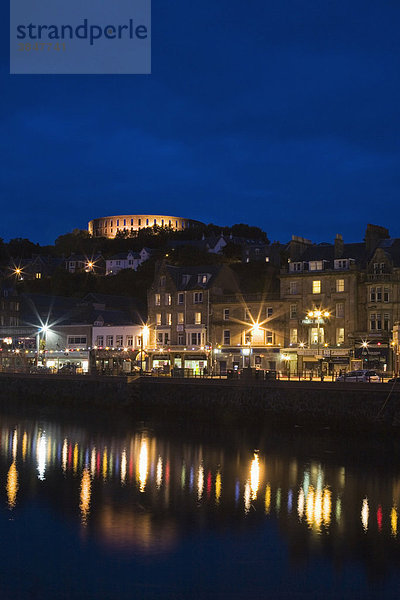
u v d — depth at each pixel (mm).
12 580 25484
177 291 98938
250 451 50625
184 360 96375
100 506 34969
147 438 57250
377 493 37906
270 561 27516
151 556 27875
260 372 69625
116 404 76812
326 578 25922
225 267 102000
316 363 87125
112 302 125875
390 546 29281
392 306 84750
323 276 88438
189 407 70500
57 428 63875
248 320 92812
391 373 75438
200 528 31438
